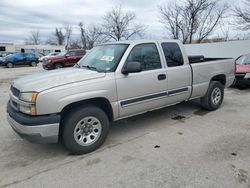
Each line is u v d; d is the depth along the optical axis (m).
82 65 4.67
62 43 75.38
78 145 3.72
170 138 4.36
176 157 3.62
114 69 4.05
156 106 4.68
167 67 4.75
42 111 3.35
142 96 4.35
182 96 5.09
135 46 4.34
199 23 33.31
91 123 3.86
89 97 3.66
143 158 3.62
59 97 3.41
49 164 3.53
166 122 5.23
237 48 15.87
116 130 4.83
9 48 58.12
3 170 3.39
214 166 3.33
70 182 3.06
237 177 3.06
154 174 3.18
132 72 4.04
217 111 6.00
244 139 4.23
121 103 4.09
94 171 3.30
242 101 7.07
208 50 17.92
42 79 3.74
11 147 4.15
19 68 23.62
